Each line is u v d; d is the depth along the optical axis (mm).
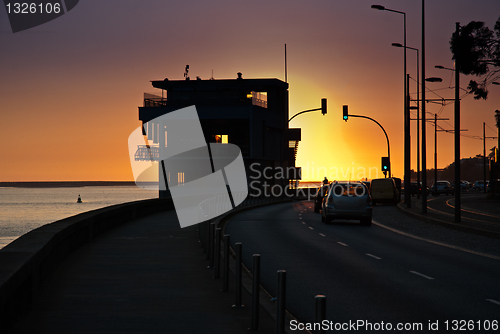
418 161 47938
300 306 8812
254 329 7055
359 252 16281
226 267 9695
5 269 6977
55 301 8719
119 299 8906
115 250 15555
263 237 20906
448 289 10336
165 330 7004
